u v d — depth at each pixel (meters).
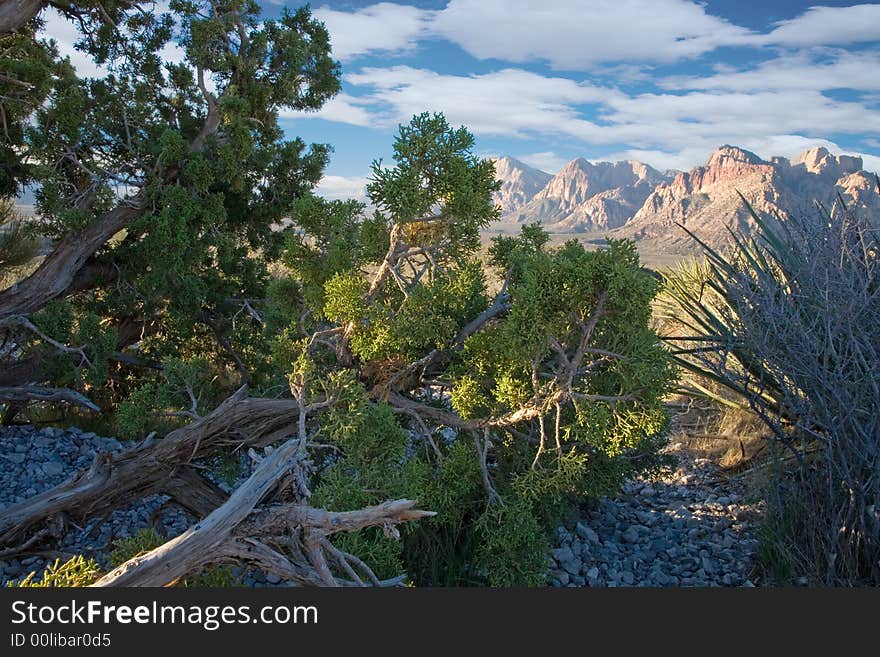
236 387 9.34
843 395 4.20
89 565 2.92
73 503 4.85
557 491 4.39
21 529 4.80
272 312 5.92
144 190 8.62
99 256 9.12
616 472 5.32
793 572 4.37
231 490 6.14
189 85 9.86
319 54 10.30
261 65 9.96
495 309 4.93
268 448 3.77
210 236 9.04
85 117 8.82
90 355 7.94
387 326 4.52
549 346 4.05
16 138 8.63
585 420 4.06
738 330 5.11
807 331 4.45
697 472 6.92
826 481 4.55
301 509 3.17
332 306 4.55
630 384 4.03
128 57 9.92
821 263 4.48
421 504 4.43
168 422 7.93
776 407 5.60
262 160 9.88
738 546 5.12
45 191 7.90
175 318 9.02
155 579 2.95
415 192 4.04
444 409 5.29
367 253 4.82
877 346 4.29
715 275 5.71
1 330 7.89
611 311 3.91
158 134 9.30
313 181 10.45
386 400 4.63
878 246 4.61
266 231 10.71
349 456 4.00
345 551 3.74
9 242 9.10
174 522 5.77
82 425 8.34
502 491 4.74
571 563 5.02
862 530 4.13
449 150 4.11
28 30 9.41
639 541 5.48
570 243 4.84
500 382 4.36
